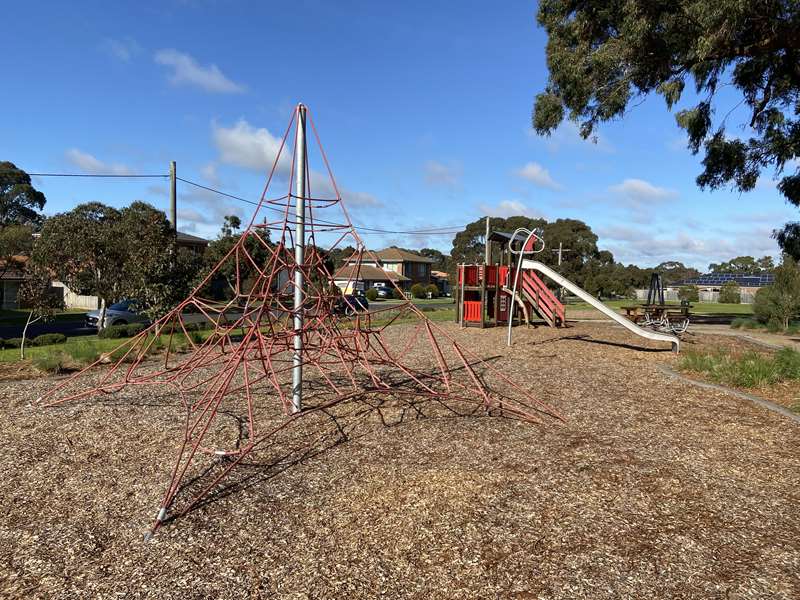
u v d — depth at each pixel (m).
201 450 5.10
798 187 18.75
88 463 4.86
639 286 63.25
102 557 3.26
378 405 6.83
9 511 3.91
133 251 14.03
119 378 8.64
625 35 14.63
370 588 2.93
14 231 30.22
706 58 14.49
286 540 3.46
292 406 6.59
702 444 5.39
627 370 9.57
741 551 3.32
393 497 4.08
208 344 7.38
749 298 52.56
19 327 21.44
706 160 20.00
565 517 3.76
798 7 12.27
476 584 2.97
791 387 7.95
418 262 75.31
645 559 3.22
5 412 6.52
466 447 5.23
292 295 6.84
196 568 3.13
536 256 50.41
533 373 9.24
